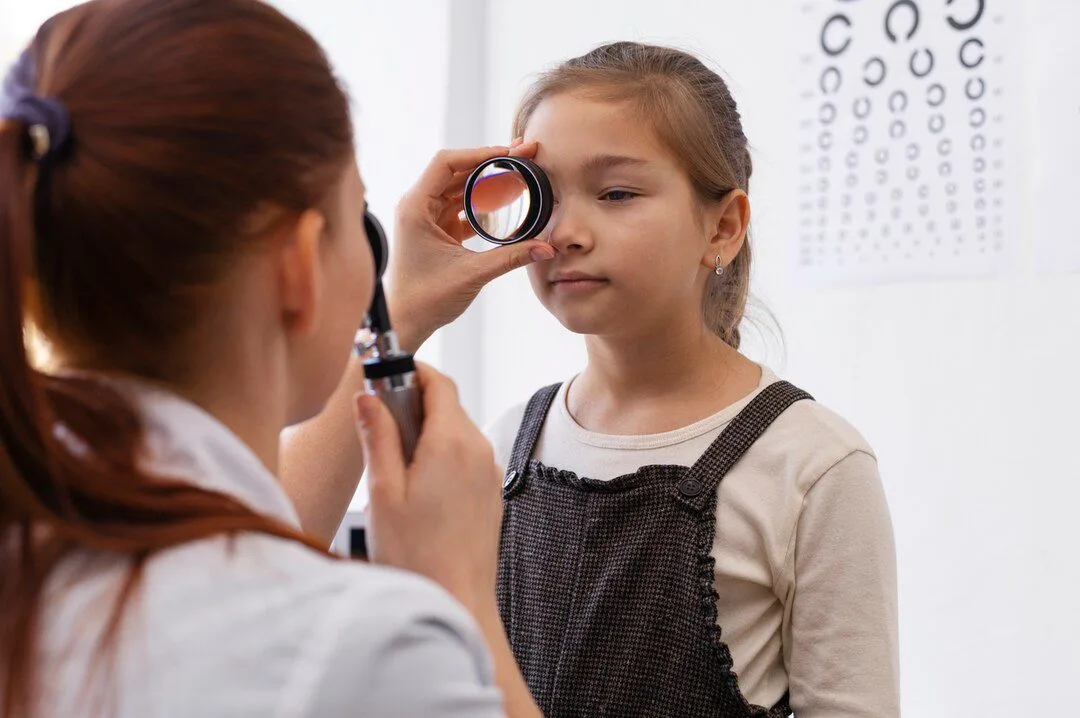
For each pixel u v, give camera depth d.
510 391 2.30
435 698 0.52
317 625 0.51
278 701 0.49
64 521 0.53
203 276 0.58
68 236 0.56
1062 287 1.66
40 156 0.55
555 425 1.25
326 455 0.99
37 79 0.58
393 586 0.54
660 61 1.19
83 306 0.58
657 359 1.17
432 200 1.15
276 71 0.59
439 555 0.71
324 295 0.65
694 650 1.07
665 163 1.11
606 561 1.13
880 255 1.84
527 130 1.16
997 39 1.73
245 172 0.57
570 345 2.19
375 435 0.72
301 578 0.53
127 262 0.56
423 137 2.35
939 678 1.75
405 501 0.71
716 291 1.25
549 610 1.15
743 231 1.20
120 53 0.57
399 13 2.38
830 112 1.89
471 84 2.35
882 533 1.10
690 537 1.10
